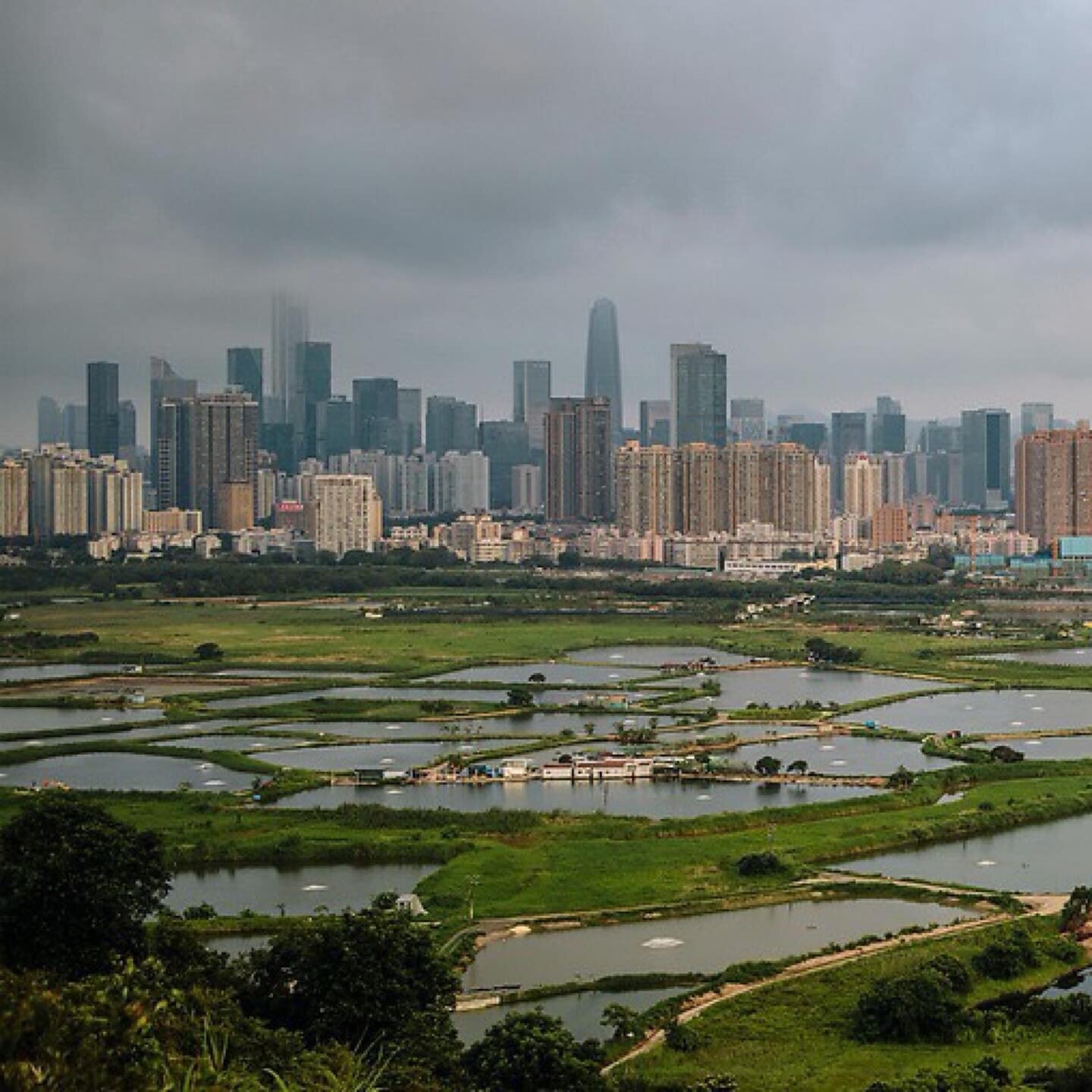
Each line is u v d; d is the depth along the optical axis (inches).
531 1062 7800.2
